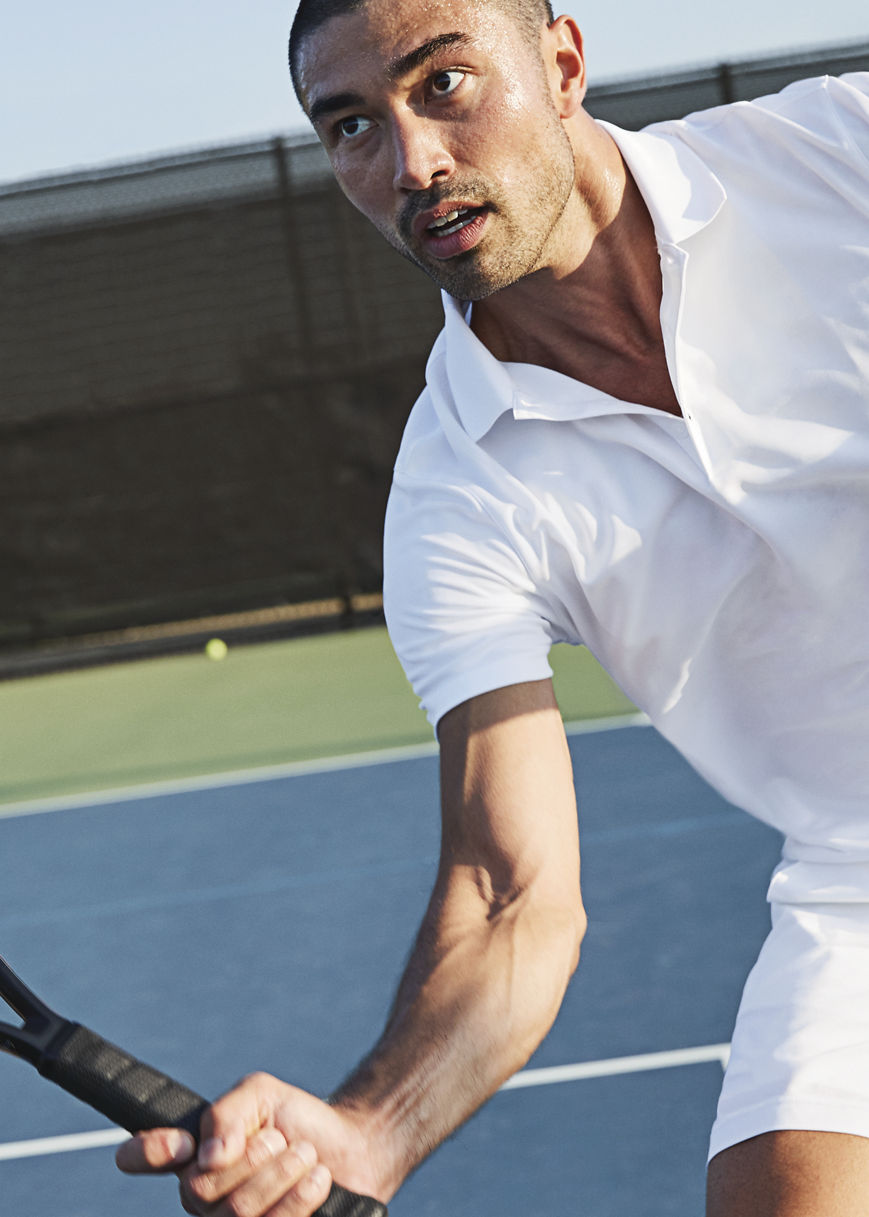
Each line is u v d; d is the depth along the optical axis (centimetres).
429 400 187
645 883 423
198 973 414
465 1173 289
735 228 172
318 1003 383
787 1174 158
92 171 873
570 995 358
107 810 600
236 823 556
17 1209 304
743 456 172
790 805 189
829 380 172
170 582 899
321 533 890
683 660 181
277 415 884
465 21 155
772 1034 172
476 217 161
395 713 694
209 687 805
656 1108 302
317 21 157
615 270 173
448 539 175
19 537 900
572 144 168
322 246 871
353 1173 139
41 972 431
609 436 174
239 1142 132
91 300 881
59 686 868
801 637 178
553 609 180
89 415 889
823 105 174
